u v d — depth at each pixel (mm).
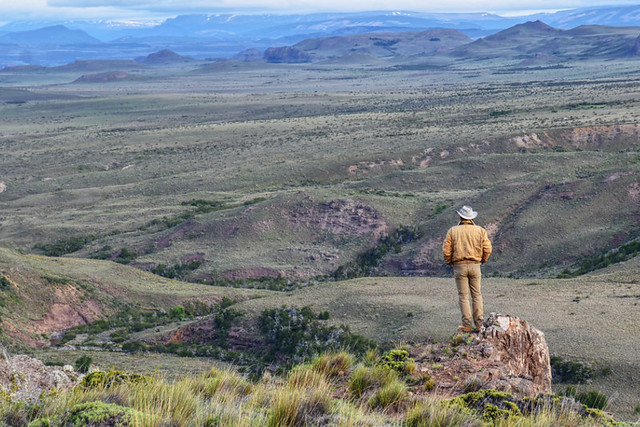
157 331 57500
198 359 46844
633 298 46562
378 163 152875
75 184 162375
